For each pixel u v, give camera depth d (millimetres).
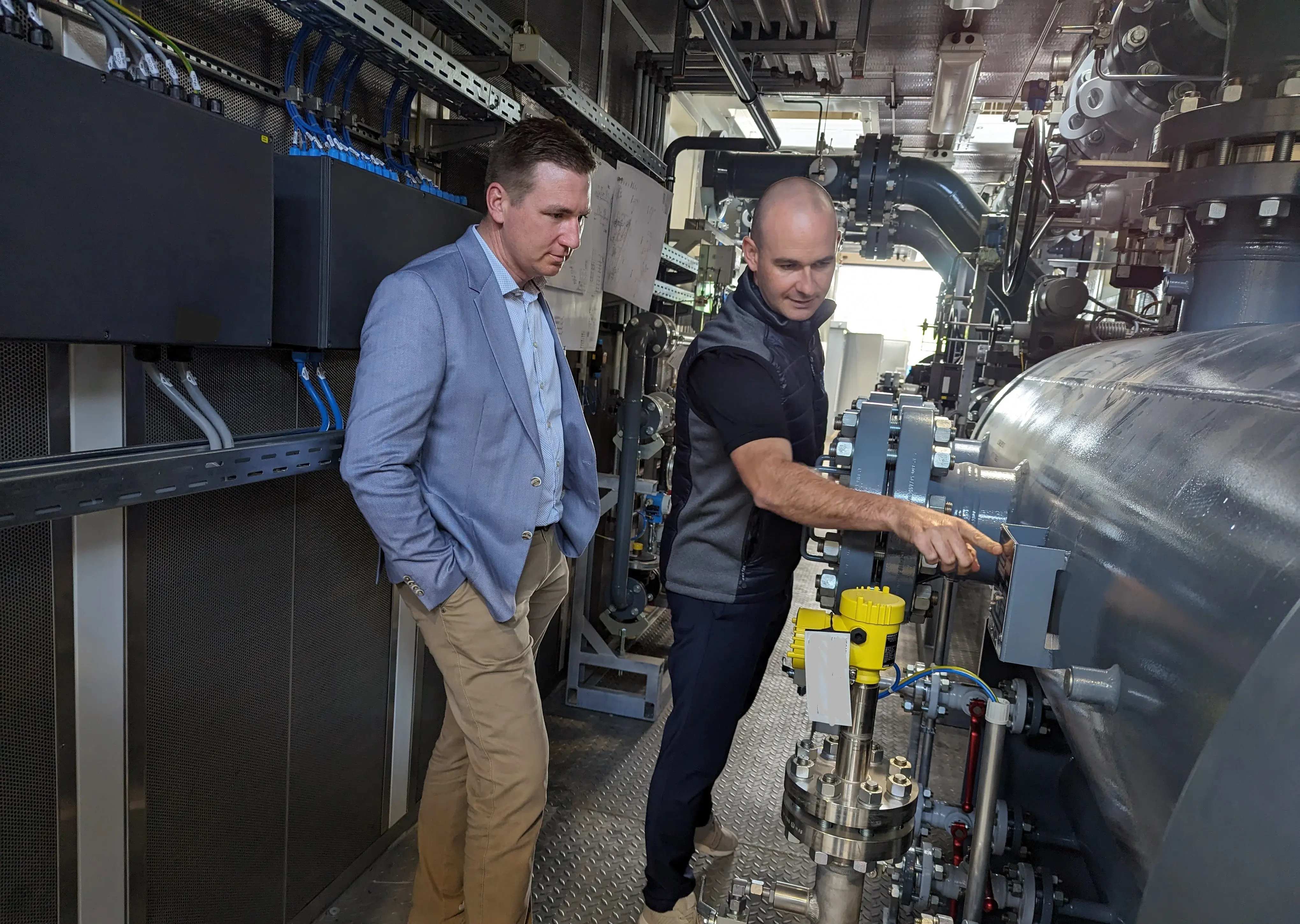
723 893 1991
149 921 1385
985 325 3598
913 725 1893
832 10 3258
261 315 1228
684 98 5695
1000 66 3984
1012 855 1781
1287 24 1540
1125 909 1044
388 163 1688
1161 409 1058
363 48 1476
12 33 928
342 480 1806
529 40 1932
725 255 4633
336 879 1908
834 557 1363
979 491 1330
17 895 1157
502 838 1516
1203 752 635
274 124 1511
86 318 943
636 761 2645
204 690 1461
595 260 2551
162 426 1317
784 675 3408
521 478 1483
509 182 1418
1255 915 573
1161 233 1984
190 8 1304
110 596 1259
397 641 2078
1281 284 1676
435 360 1350
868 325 12516
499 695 1475
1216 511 775
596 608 3525
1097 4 3096
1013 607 1086
